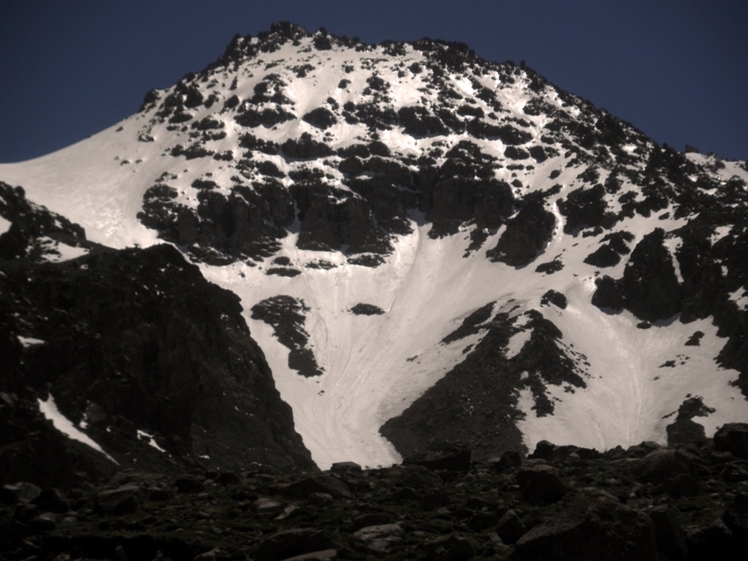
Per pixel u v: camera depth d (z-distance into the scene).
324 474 22.80
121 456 60.34
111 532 19.88
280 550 17.61
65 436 56.41
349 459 121.12
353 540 18.22
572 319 150.88
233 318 115.12
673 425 120.56
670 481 20.25
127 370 83.75
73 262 102.62
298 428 130.12
